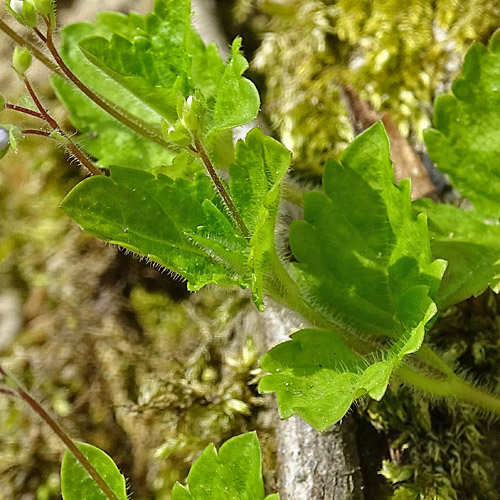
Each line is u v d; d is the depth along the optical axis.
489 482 0.27
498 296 0.28
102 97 0.28
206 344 0.29
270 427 0.28
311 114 0.30
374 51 0.29
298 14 0.30
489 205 0.27
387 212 0.26
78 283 0.29
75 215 0.25
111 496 0.26
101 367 0.29
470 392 0.27
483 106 0.27
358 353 0.27
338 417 0.25
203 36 0.30
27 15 0.26
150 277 0.29
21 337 0.29
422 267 0.26
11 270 0.30
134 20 0.29
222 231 0.26
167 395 0.28
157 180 0.26
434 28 0.29
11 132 0.25
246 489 0.26
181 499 0.26
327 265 0.27
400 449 0.27
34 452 0.28
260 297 0.25
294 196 0.28
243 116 0.26
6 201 0.30
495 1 0.29
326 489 0.26
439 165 0.27
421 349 0.26
